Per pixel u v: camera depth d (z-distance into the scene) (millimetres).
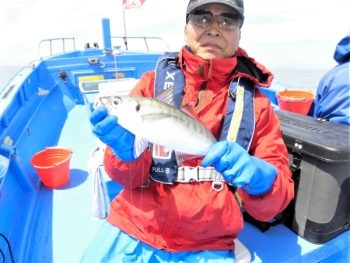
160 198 654
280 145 689
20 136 1280
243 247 734
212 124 680
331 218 745
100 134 519
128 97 539
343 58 1040
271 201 602
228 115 674
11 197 993
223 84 721
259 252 747
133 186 649
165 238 680
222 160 519
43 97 1891
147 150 636
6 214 913
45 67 2172
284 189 610
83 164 1382
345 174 716
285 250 752
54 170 1131
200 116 690
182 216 636
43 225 969
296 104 1396
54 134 1723
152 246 678
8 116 1268
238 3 685
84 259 676
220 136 675
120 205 726
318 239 762
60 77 2225
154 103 543
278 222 830
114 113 530
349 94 927
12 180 1054
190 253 671
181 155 634
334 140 734
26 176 1110
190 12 679
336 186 718
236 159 524
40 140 1500
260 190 574
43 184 1193
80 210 1046
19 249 841
